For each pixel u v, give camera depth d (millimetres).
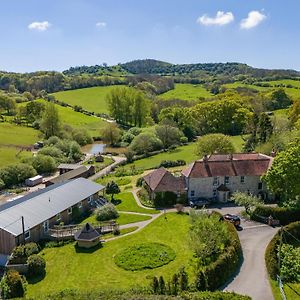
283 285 43062
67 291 41969
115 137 153250
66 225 64625
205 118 151500
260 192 78312
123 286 44375
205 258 49031
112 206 70625
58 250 56188
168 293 40625
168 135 138125
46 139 146875
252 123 132875
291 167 64000
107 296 40062
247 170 78000
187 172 77375
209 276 42438
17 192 94562
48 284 46406
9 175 101000
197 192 76500
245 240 56125
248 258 50094
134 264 49938
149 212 71625
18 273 46531
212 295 38188
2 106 186750
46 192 69938
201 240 50000
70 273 48969
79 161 127812
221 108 147500
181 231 60906
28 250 54062
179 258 51375
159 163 113125
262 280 44469
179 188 76000
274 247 48438
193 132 150750
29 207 62438
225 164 78312
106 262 51375
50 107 153500
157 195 75625
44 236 60500
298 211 63281
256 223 63469
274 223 62531
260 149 106062
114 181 94250
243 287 42969
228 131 148750
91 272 48844
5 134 150625
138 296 39188
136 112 178500
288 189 65188
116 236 60438
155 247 54906
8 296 43312
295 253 48156
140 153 130125
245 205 68000
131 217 69125
